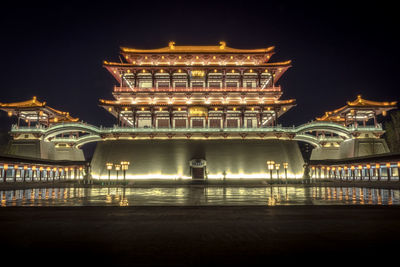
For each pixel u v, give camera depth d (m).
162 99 65.38
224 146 61.44
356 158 56.09
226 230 10.88
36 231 10.77
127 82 67.19
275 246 8.66
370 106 64.62
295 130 62.66
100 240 9.41
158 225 11.87
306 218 13.47
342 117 75.38
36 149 62.47
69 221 12.84
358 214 14.66
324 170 70.06
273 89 63.97
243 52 65.12
